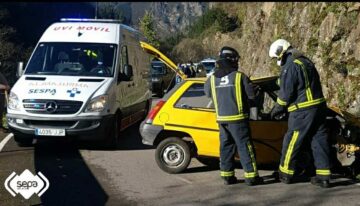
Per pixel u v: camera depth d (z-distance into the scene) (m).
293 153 6.89
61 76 9.73
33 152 9.20
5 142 10.12
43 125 8.95
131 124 11.57
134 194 6.58
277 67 16.66
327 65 12.63
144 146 10.03
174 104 7.74
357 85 11.27
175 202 6.23
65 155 8.98
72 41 10.49
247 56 23.94
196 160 8.59
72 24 11.03
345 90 11.61
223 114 6.82
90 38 10.54
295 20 16.44
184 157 7.65
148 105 13.91
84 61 10.16
